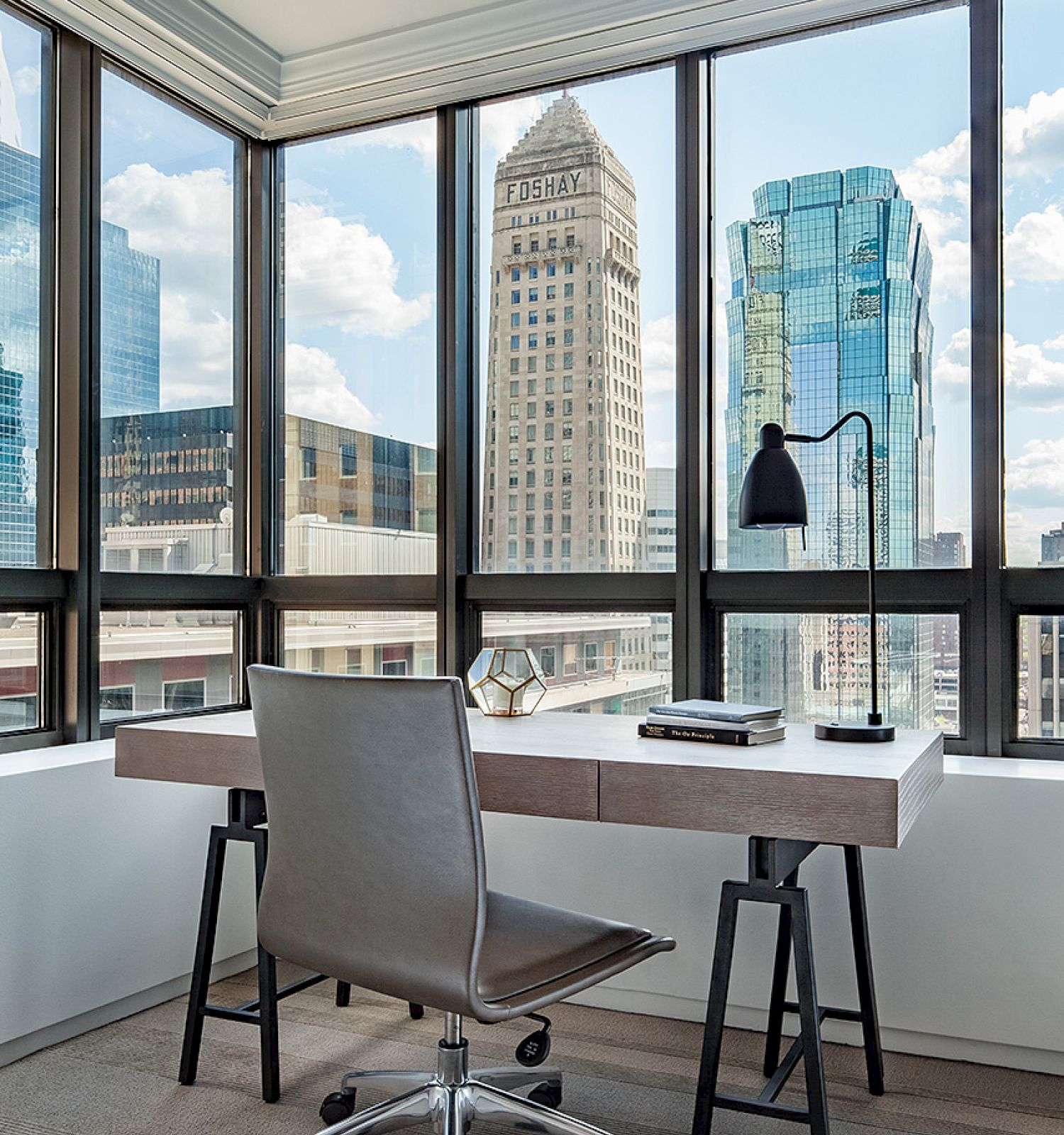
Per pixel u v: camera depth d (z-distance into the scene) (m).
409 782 1.64
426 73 3.14
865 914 2.28
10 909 2.36
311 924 1.79
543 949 1.81
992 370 2.59
